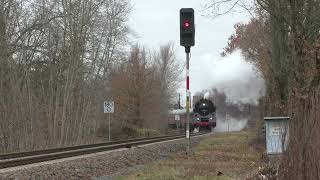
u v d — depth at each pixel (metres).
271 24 35.38
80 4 77.06
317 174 12.52
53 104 77.25
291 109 13.71
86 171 30.86
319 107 12.77
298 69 24.72
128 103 111.31
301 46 26.09
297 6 27.70
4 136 63.25
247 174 23.33
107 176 28.89
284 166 13.55
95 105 89.56
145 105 115.75
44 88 77.62
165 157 40.31
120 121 106.19
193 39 37.03
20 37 68.69
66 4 75.31
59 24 76.00
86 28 78.50
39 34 72.62
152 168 29.92
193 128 118.38
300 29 27.42
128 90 112.19
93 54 84.38
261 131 52.59
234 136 77.81
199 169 27.83
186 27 36.75
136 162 38.06
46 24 72.25
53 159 38.38
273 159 21.95
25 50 69.94
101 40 85.62
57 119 74.12
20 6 68.50
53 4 73.44
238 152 41.75
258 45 71.38
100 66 88.06
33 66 76.56
